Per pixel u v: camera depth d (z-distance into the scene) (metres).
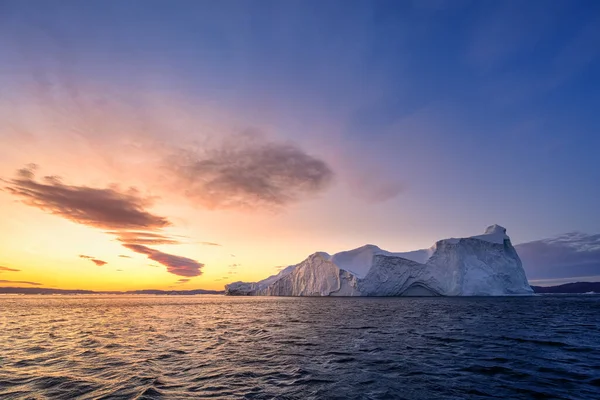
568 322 29.84
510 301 70.88
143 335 23.27
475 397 9.53
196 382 11.05
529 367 12.98
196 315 42.84
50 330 26.66
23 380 11.44
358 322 30.69
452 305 56.88
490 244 95.44
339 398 9.41
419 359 14.46
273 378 11.52
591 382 10.97
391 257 103.44
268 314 43.03
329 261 113.62
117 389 10.28
